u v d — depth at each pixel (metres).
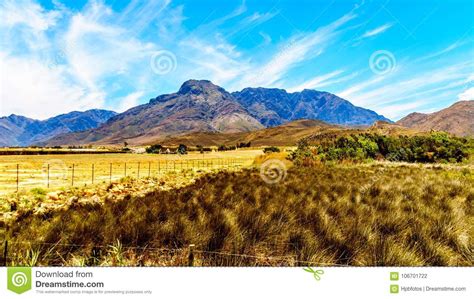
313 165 26.72
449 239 6.15
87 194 13.20
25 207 9.95
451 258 5.49
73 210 8.72
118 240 5.44
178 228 6.00
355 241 5.66
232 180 16.97
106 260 5.13
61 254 5.31
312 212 7.42
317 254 5.20
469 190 11.38
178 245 5.63
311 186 12.86
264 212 7.24
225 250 5.32
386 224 6.66
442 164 26.78
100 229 6.20
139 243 5.65
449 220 6.85
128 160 57.16
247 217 6.68
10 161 46.28
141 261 5.15
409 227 6.47
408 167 23.36
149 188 15.77
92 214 7.79
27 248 5.26
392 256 5.12
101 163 46.28
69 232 6.14
